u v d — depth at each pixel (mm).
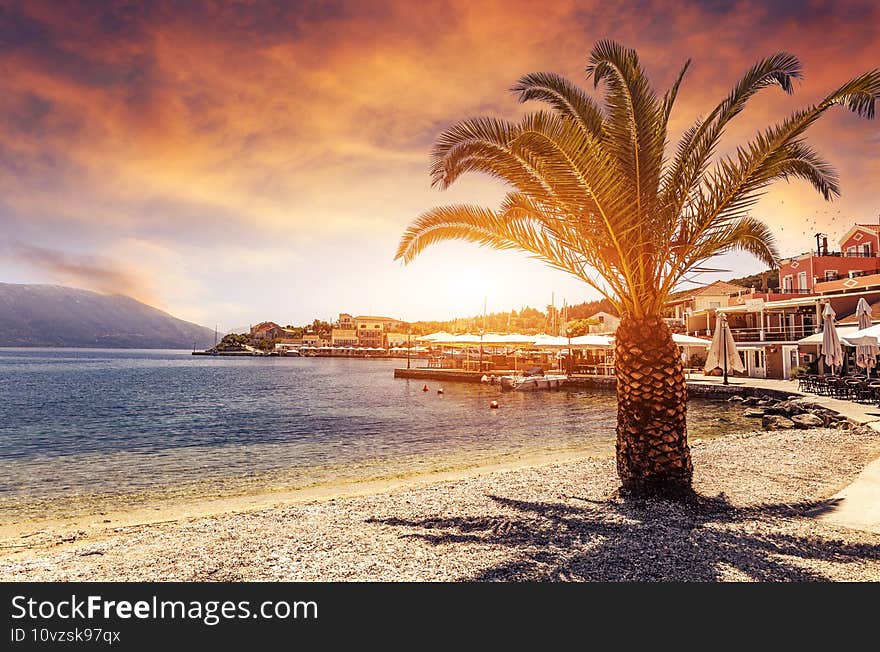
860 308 20344
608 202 6992
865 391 19422
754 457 10680
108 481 11680
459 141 7504
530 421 21906
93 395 37469
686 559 5172
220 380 57062
